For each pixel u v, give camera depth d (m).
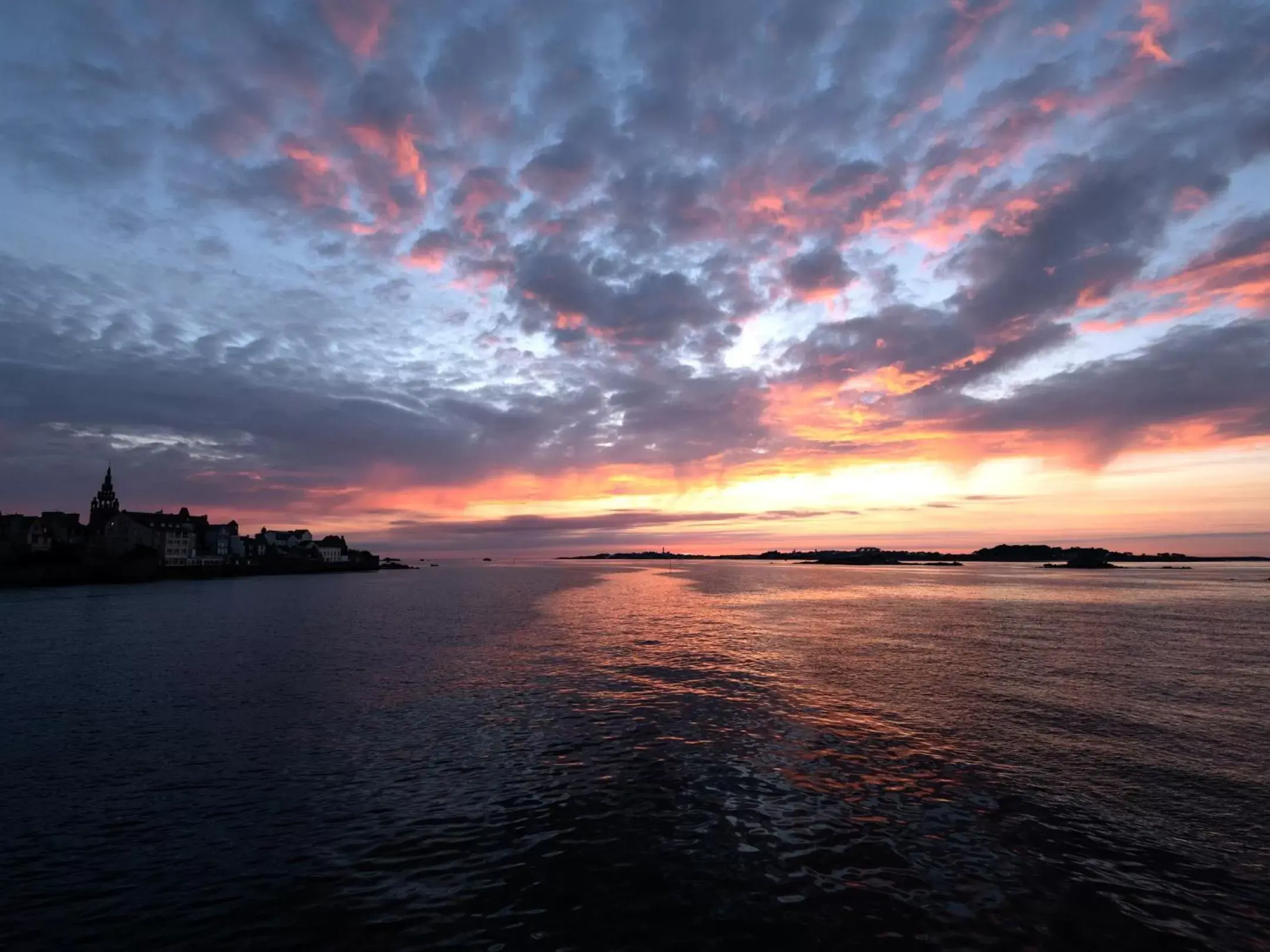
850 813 13.87
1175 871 11.57
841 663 31.67
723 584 120.19
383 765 16.77
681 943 9.43
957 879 11.24
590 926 9.85
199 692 25.00
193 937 9.60
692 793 14.88
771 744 18.50
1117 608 63.88
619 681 27.27
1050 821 13.55
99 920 10.00
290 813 13.82
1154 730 20.05
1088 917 10.16
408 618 54.00
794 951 9.27
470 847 12.31
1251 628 46.50
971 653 34.78
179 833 12.89
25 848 12.27
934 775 16.09
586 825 13.24
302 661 32.16
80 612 58.53
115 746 18.31
